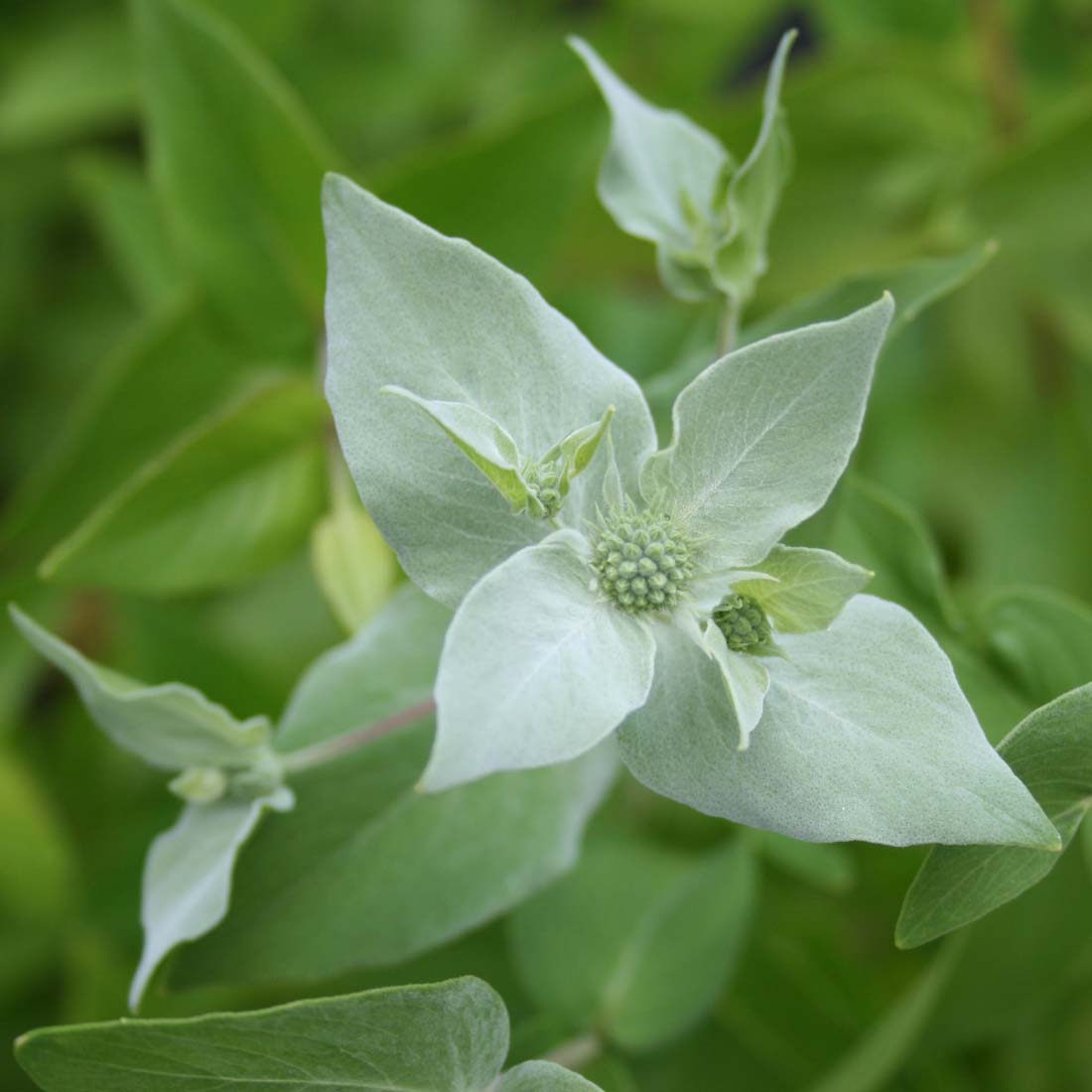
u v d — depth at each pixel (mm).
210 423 409
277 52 560
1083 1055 446
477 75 586
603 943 415
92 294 603
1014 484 509
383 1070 341
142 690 361
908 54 475
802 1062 432
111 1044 333
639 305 497
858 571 336
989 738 374
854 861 442
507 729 322
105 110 589
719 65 558
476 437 333
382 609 385
